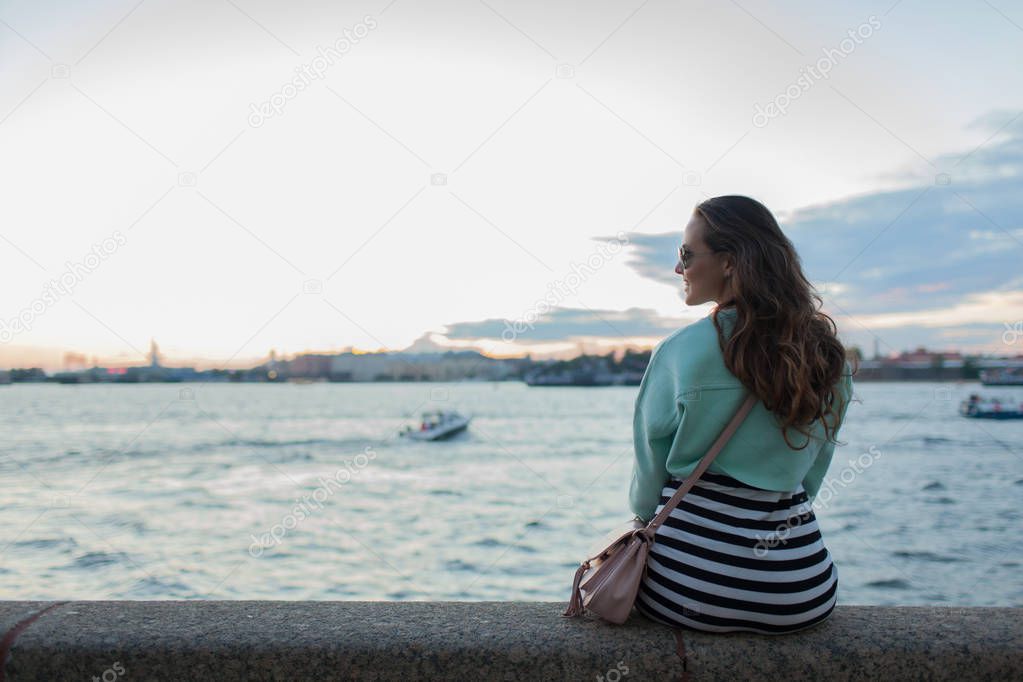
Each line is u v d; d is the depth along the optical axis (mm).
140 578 11141
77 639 1833
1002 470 19109
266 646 1802
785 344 1881
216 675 1800
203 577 11547
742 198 2064
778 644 1812
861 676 1782
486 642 1805
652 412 1992
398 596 10914
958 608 2055
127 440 35906
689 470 1971
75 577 10914
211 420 45531
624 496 21016
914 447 23719
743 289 1961
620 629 1893
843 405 2018
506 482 24578
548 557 13234
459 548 13914
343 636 1830
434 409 51906
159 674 1802
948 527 12953
